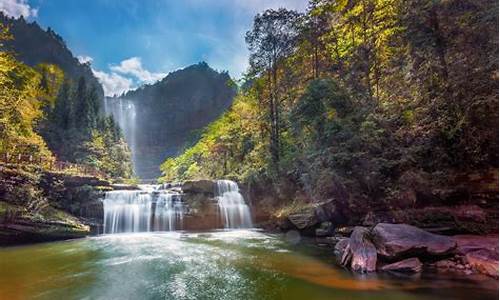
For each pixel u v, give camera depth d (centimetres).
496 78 1190
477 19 1316
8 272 988
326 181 1612
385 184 1496
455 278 796
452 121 1362
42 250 1380
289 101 2769
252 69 2955
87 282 872
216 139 4178
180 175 5675
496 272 777
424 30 1534
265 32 2830
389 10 2097
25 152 2408
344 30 2541
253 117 3256
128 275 945
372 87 2159
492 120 1223
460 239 1059
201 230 2242
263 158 2661
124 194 2173
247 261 1126
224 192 2491
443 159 1398
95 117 5894
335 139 1611
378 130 1502
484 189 1237
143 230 2161
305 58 2862
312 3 2712
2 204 1551
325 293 734
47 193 1900
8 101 2853
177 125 15300
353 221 1580
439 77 1495
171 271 991
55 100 5834
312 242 1528
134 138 15050
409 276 834
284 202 2195
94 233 1936
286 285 813
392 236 959
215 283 852
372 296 696
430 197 1352
